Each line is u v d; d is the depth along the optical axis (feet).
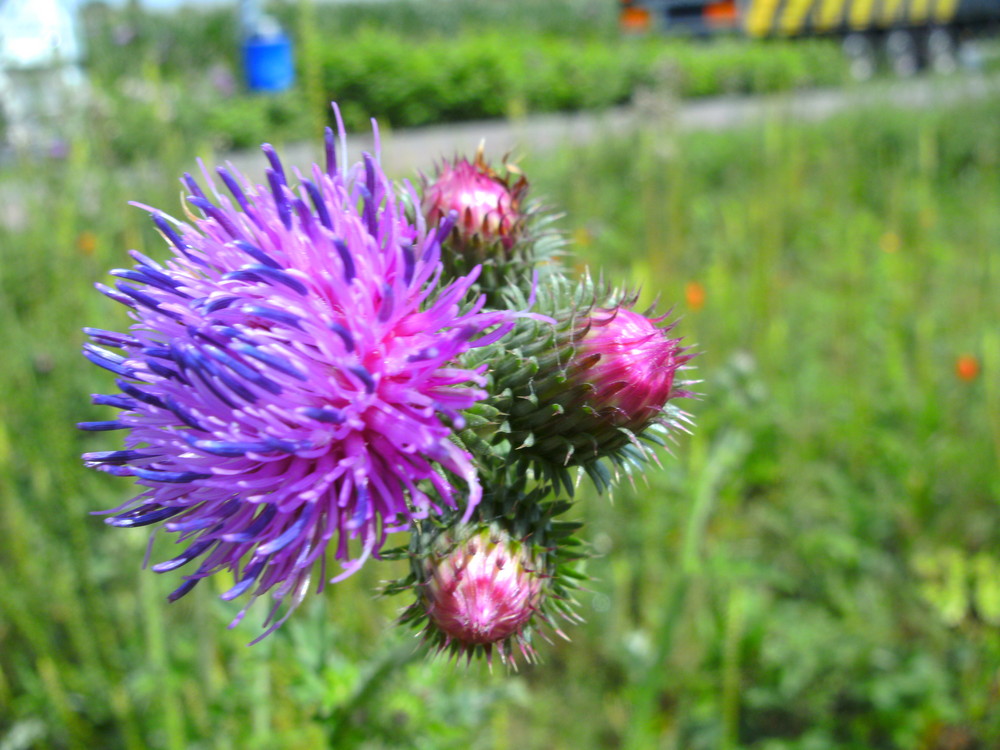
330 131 0.22
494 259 0.27
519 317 0.19
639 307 0.67
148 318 0.20
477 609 0.22
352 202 0.21
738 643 0.51
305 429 0.19
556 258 0.34
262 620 0.34
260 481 0.19
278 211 0.21
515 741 0.50
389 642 0.33
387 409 0.19
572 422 0.22
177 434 0.19
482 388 0.22
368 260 0.20
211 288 0.21
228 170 0.21
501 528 0.23
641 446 0.23
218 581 0.38
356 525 0.18
